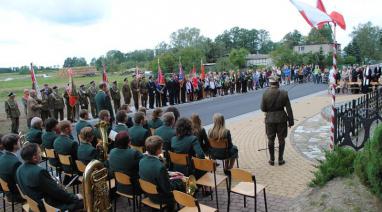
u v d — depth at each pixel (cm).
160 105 2272
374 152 445
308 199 594
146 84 2209
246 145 1109
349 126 946
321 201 559
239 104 2225
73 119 1841
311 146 1046
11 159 589
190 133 679
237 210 639
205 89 2695
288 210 611
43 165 966
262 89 3262
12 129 1558
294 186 737
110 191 639
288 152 996
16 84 5119
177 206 615
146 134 780
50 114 1711
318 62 6012
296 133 1227
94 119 1861
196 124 774
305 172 820
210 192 698
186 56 6662
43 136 789
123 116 809
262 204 657
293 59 6031
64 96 1841
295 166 870
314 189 623
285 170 845
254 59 9938
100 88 1234
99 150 648
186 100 2531
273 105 867
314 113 1658
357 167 489
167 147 722
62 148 716
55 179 573
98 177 395
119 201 718
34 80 1733
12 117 1545
